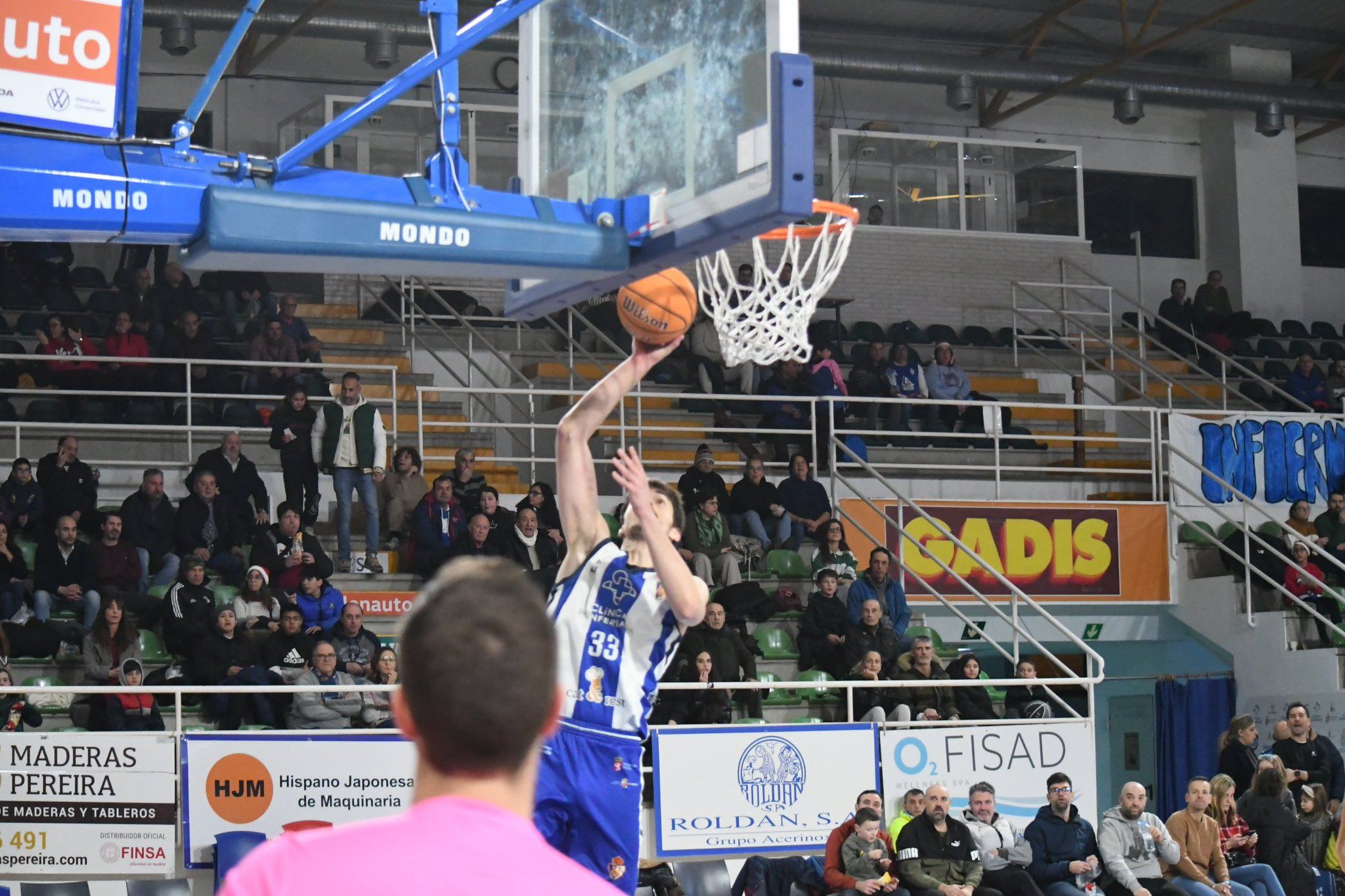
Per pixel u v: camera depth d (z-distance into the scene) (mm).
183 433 15148
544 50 5484
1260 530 16688
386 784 9930
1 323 16125
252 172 4316
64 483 13117
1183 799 15609
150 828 9648
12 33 4020
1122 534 16078
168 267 16719
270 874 1453
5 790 9492
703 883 10531
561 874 1502
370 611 13438
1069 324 21719
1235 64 23125
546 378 17969
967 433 17797
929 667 12539
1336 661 14688
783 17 4238
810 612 13383
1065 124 23469
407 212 4336
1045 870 10875
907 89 22859
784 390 17172
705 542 14141
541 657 1548
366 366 15242
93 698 10672
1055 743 11602
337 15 18547
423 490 14641
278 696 11242
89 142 4098
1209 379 20812
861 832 10367
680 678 11867
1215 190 23688
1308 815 12203
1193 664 17281
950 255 21547
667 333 4395
